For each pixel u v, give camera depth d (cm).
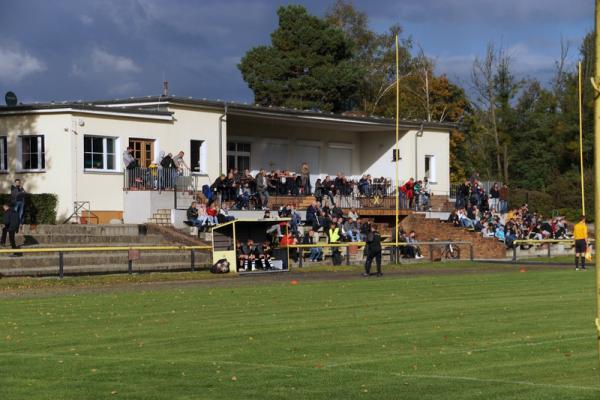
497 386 1438
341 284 3359
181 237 4475
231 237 4038
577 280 3553
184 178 5075
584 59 9031
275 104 9456
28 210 4531
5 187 4862
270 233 4247
